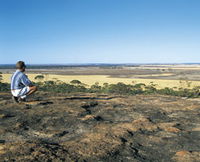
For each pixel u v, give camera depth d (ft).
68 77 313.12
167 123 15.21
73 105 20.56
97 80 260.42
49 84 82.94
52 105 20.36
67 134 12.55
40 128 13.51
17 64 20.48
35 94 28.78
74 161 8.77
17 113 16.89
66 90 66.13
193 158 9.43
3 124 14.08
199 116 17.70
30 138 11.75
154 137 12.30
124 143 11.15
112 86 80.23
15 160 8.49
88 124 14.55
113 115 17.69
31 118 15.57
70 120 15.38
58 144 10.71
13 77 20.33
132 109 20.12
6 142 11.02
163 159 9.51
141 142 11.51
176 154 9.95
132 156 9.70
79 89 71.77
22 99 21.09
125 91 72.90
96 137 11.79
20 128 13.37
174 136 12.55
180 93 67.92
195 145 11.22
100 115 17.61
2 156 8.82
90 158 9.17
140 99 26.63
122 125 14.42
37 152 9.29
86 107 20.63
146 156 9.82
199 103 23.90
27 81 20.34
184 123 15.61
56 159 8.80
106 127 13.84
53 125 14.17
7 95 27.58
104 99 25.98
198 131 13.67
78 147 10.28
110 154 9.71
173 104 23.09
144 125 14.48
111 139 11.51
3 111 17.39
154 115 17.84
